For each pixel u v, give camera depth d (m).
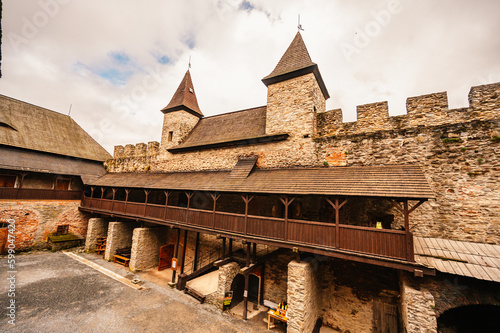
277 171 9.15
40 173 15.03
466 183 6.73
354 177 7.06
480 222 6.41
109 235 12.50
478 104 7.16
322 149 9.37
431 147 7.37
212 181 9.88
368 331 7.04
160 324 6.82
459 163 6.90
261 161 10.80
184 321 7.11
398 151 7.86
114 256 12.34
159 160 15.15
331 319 7.71
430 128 7.49
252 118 12.94
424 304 5.17
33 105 17.72
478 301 5.08
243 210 10.77
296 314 6.27
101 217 15.21
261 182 8.40
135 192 15.98
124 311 7.37
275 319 7.53
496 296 4.98
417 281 5.75
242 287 9.83
